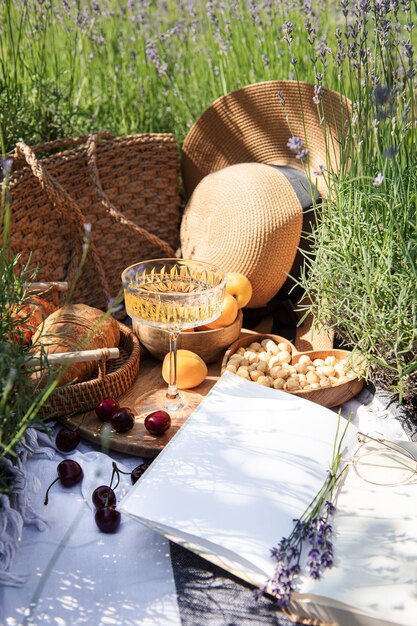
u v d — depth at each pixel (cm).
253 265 204
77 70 272
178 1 281
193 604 122
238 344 190
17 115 234
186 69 278
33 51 251
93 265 216
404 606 112
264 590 117
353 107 177
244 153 241
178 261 180
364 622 113
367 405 177
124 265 229
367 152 180
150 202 235
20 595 121
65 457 155
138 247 232
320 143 221
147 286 178
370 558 122
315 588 115
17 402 127
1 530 126
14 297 143
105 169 221
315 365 182
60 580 124
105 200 207
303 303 213
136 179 229
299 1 238
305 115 222
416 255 159
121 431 160
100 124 263
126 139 225
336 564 120
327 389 169
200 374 179
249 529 125
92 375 176
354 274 165
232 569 121
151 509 128
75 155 212
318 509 129
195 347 185
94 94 278
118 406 164
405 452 148
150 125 270
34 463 150
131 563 129
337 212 178
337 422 155
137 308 162
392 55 175
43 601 120
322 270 176
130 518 134
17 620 116
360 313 168
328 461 144
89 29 257
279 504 131
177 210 242
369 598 113
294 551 120
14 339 149
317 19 239
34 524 136
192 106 276
